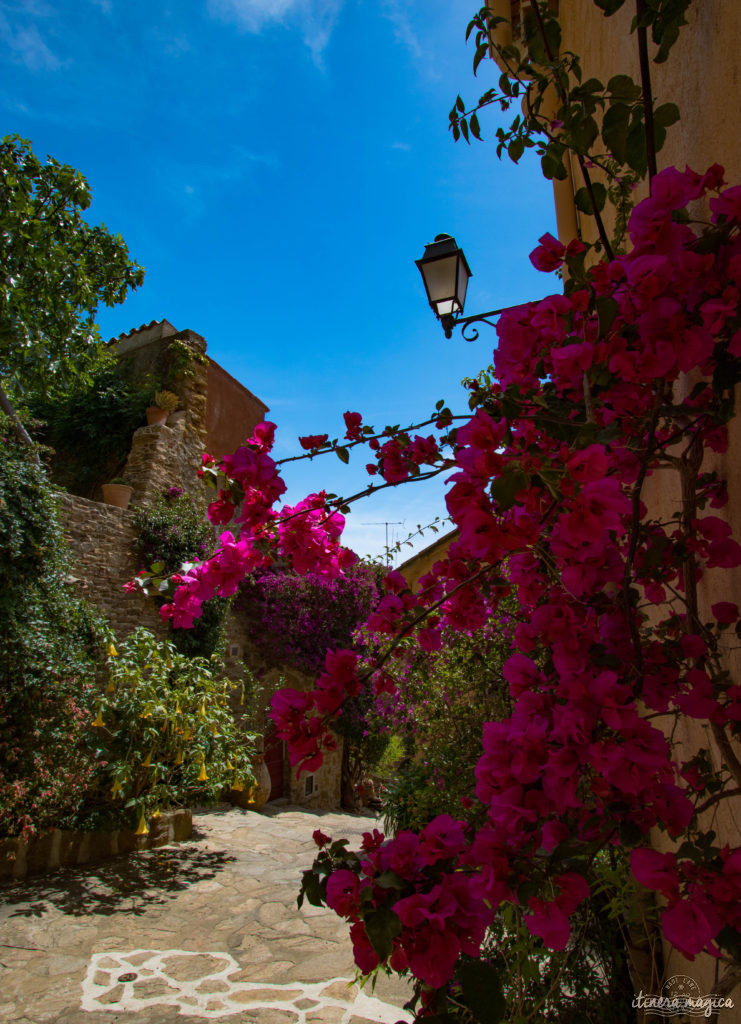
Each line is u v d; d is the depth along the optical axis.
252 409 12.90
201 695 6.47
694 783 1.17
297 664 10.12
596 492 0.78
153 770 5.84
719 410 1.05
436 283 3.63
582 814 0.90
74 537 7.19
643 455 0.97
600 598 1.13
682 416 1.14
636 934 1.87
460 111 1.66
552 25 1.49
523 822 0.85
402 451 1.69
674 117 1.13
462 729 3.50
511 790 0.84
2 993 3.47
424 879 0.79
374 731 4.88
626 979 2.04
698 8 1.41
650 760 0.80
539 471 0.83
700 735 1.55
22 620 5.38
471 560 1.46
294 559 1.57
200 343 10.91
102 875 5.29
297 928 4.43
